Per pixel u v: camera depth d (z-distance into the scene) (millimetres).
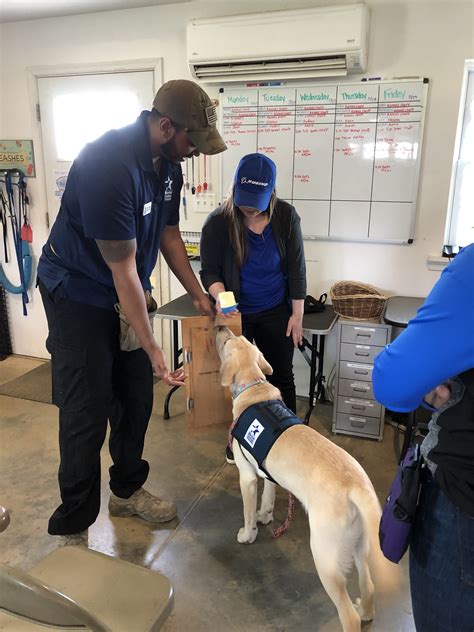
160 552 1959
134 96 3314
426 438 942
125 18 3186
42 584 749
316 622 1654
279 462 1585
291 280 2330
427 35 2627
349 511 1392
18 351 4098
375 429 2773
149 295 1920
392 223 2900
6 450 2689
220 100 3047
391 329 2619
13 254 3912
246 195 2023
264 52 2752
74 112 3482
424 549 931
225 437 2830
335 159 2918
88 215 1479
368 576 1579
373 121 2795
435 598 924
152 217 1719
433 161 2775
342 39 2600
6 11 3213
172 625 1637
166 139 1565
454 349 789
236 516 2176
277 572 1865
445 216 2826
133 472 2100
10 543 2006
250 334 2379
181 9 3047
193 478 2449
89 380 1708
